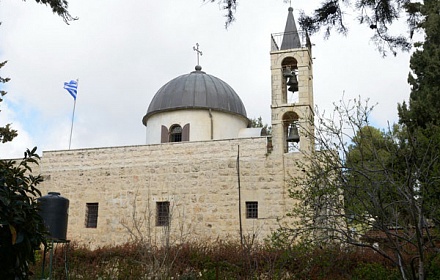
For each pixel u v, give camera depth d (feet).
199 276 62.59
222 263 63.31
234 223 81.71
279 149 82.74
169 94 102.22
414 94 69.41
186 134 98.63
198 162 86.07
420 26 32.71
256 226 80.33
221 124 101.04
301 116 83.41
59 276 67.72
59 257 70.08
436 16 66.08
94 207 90.33
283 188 80.94
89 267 69.21
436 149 48.85
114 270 68.18
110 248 71.82
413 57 69.26
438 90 65.62
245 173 83.30
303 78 85.46
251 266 58.54
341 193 45.93
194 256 64.85
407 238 41.22
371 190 43.04
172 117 100.68
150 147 89.40
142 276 59.26
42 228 23.94
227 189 83.51
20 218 21.66
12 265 22.22
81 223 89.25
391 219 43.21
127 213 87.30
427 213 43.57
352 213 43.50
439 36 67.56
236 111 103.30
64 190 91.86
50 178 93.25
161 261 60.75
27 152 25.21
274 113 84.94
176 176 86.58
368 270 55.01
